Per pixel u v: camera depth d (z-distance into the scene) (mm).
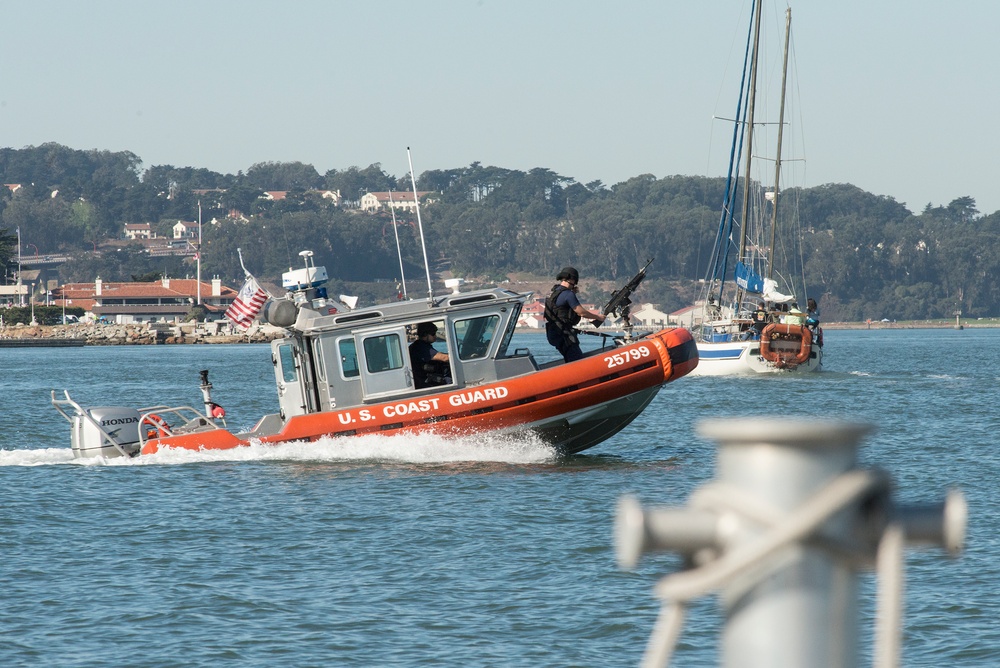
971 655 32656
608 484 62688
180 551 47344
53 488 62469
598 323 71812
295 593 40250
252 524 52500
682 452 78688
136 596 39969
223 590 40750
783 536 6000
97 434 70812
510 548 46812
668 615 6230
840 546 6074
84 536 50531
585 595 39438
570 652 33312
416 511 54844
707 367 185250
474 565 43969
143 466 69750
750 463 6180
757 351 183250
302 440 69250
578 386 68312
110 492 61219
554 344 71375
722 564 6078
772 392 145500
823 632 6078
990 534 49438
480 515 53781
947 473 70375
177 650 33750
